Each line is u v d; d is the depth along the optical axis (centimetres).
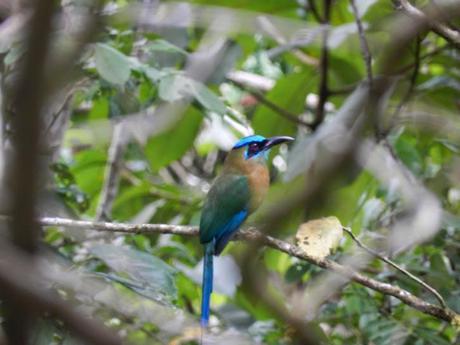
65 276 530
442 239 998
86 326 213
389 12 1127
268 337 895
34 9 185
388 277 968
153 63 1114
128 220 1305
